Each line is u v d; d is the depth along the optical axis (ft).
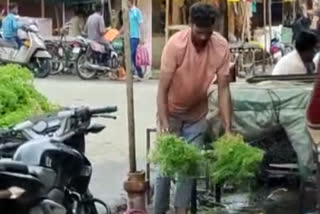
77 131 16.51
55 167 13.12
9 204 10.87
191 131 18.08
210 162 15.99
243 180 16.01
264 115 18.88
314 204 18.17
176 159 15.88
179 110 17.88
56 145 13.41
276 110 18.88
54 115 16.60
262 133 19.16
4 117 20.95
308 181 18.72
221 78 17.44
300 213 18.78
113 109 17.13
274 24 82.07
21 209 11.03
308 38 23.56
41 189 11.38
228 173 15.71
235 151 15.72
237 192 19.66
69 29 67.15
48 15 72.43
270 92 18.95
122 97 46.29
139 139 31.73
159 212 18.60
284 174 19.72
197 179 17.17
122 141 31.48
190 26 17.19
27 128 16.05
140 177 18.02
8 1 71.82
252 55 63.41
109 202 21.56
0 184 10.87
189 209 18.28
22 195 10.89
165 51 17.35
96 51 59.62
